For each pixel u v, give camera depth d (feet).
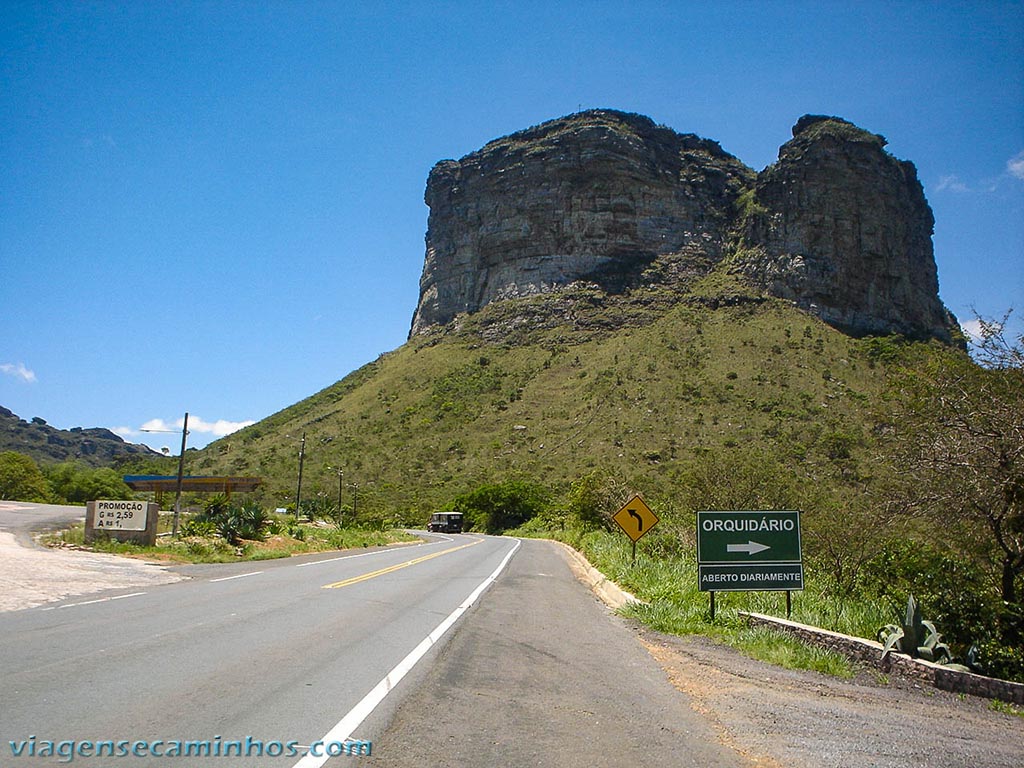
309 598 47.52
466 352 412.77
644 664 32.19
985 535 38.47
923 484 39.81
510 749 19.21
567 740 20.25
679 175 488.02
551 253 474.90
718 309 385.50
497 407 331.36
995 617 33.35
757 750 20.51
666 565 65.92
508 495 241.96
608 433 269.23
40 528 101.96
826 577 55.42
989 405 37.32
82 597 44.24
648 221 466.70
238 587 52.95
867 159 435.94
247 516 112.37
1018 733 24.47
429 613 43.57
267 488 275.39
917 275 449.89
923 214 482.69
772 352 308.60
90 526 82.53
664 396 285.43
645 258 453.99
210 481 186.39
